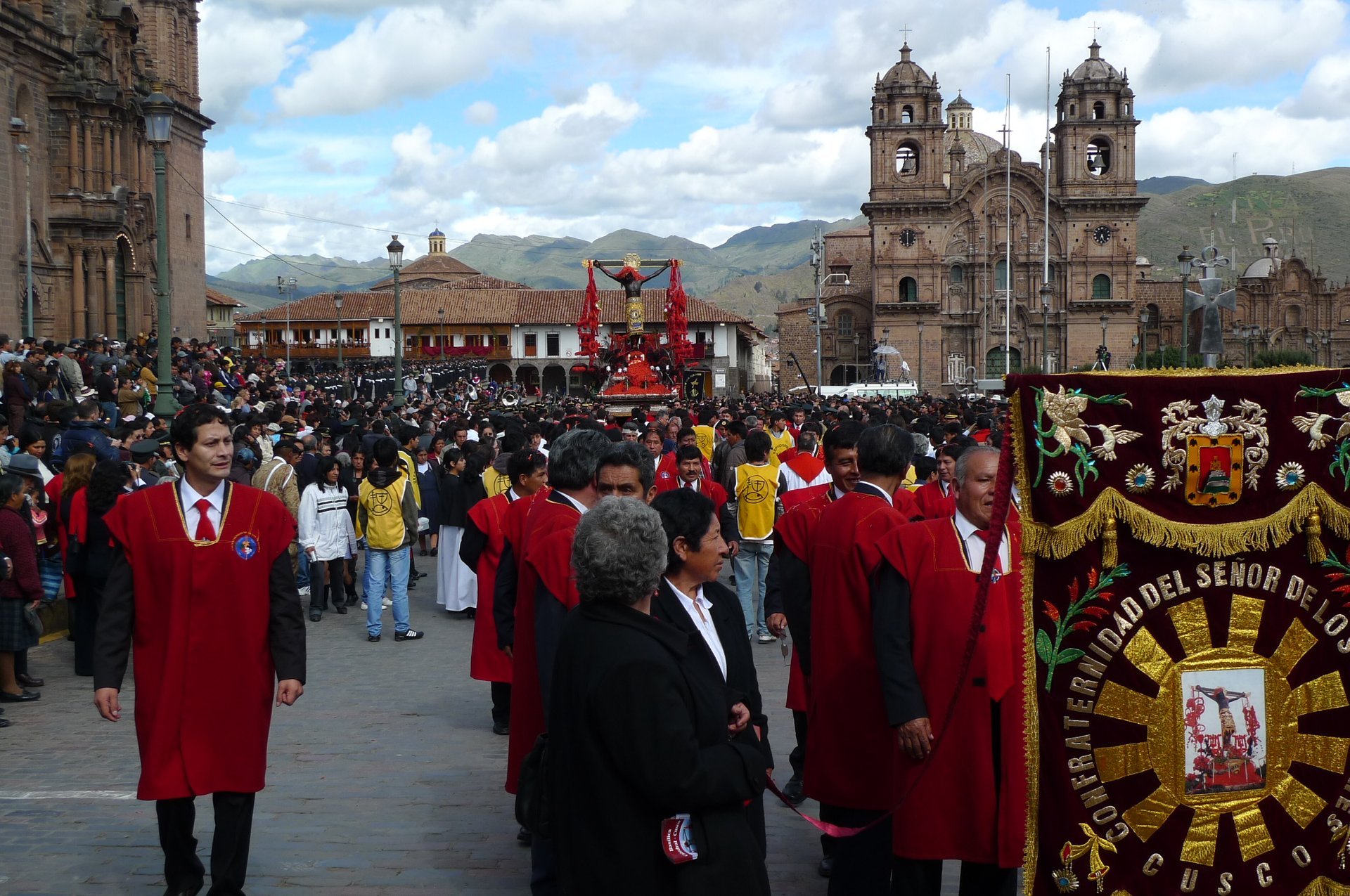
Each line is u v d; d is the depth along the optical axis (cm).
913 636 625
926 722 603
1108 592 562
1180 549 558
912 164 10450
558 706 473
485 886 731
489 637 1074
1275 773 563
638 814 453
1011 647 608
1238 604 562
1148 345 11400
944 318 10262
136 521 683
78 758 1017
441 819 855
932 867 611
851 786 697
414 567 2095
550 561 699
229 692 680
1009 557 620
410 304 10781
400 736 1084
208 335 7338
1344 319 12231
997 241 10200
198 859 705
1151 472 555
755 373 14150
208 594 679
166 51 6781
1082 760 565
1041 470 561
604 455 723
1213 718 562
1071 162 10150
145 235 5866
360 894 718
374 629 1562
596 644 464
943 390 10219
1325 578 561
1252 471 554
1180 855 561
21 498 1216
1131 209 10069
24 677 1285
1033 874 567
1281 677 563
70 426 1747
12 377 2333
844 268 11131
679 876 454
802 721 888
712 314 10244
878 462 708
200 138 7181
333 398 4741
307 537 1695
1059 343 10188
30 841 807
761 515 1498
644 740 444
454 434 2298
